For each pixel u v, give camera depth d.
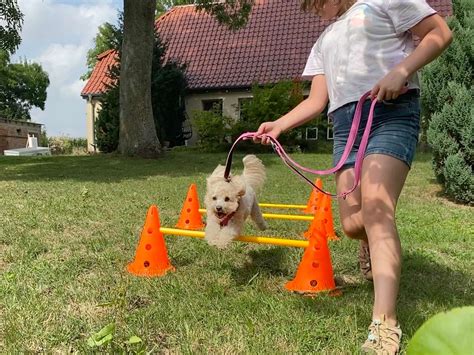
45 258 4.18
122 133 15.34
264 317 2.94
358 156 2.69
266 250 4.61
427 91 7.99
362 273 3.75
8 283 3.47
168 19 26.58
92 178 10.40
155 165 13.24
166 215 6.29
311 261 3.57
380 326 2.36
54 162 14.55
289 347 2.53
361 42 2.81
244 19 16.86
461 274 3.97
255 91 18.61
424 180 9.82
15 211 6.11
